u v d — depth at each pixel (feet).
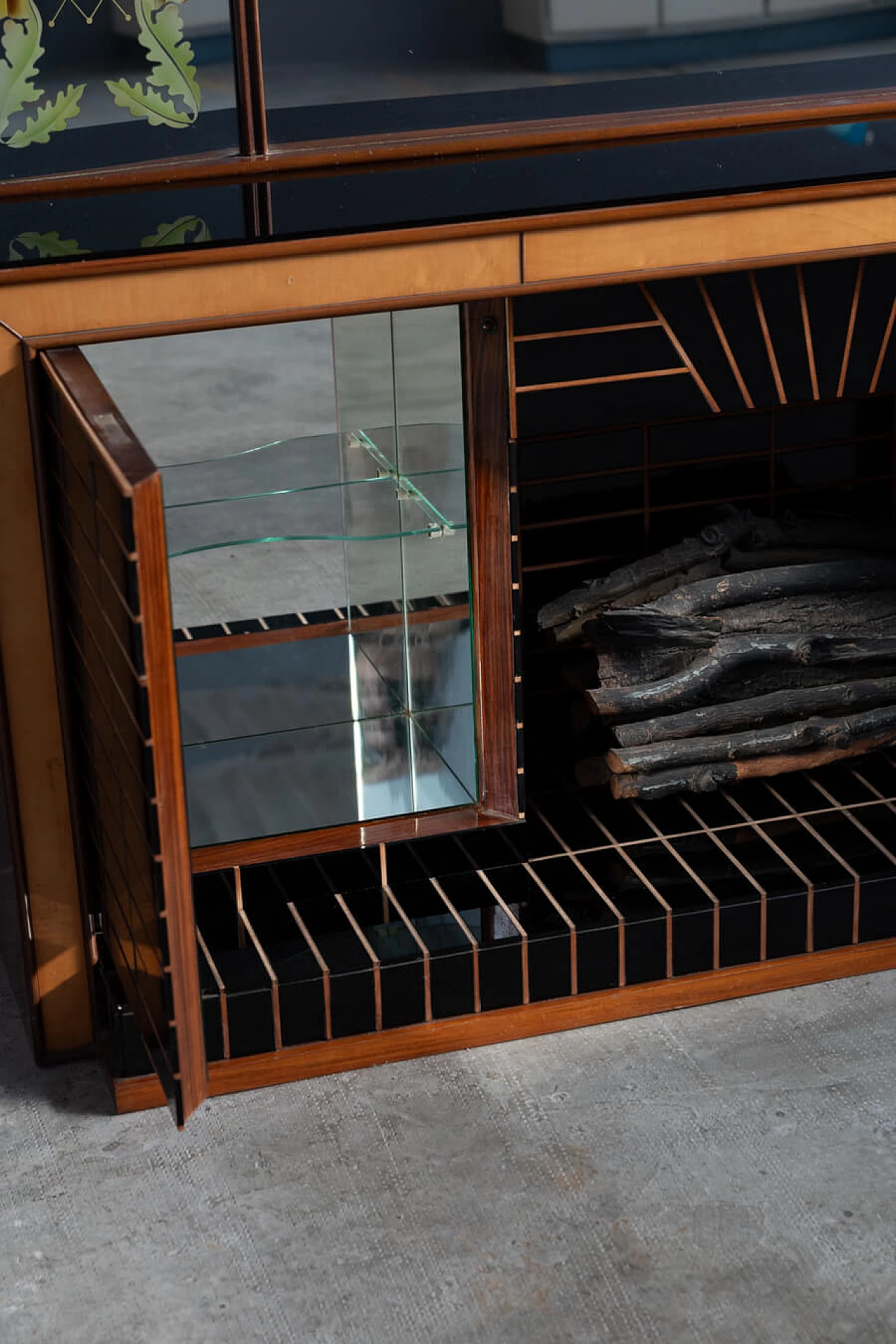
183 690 11.94
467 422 10.13
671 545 12.39
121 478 7.10
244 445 12.60
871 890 10.58
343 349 10.51
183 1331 8.18
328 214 9.21
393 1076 9.95
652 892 10.54
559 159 10.41
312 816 10.91
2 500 8.92
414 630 11.21
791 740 11.60
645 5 10.61
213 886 10.51
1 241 8.84
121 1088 9.65
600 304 9.76
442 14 10.44
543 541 12.16
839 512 12.67
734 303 9.93
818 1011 10.41
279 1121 9.60
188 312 8.80
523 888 10.66
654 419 10.13
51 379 8.46
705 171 9.85
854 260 9.98
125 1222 8.88
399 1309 8.26
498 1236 8.70
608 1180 9.06
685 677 11.46
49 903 9.78
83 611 8.70
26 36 9.78
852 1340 8.02
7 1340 8.15
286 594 11.62
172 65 10.10
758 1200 8.89
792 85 11.19
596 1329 8.11
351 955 9.97
